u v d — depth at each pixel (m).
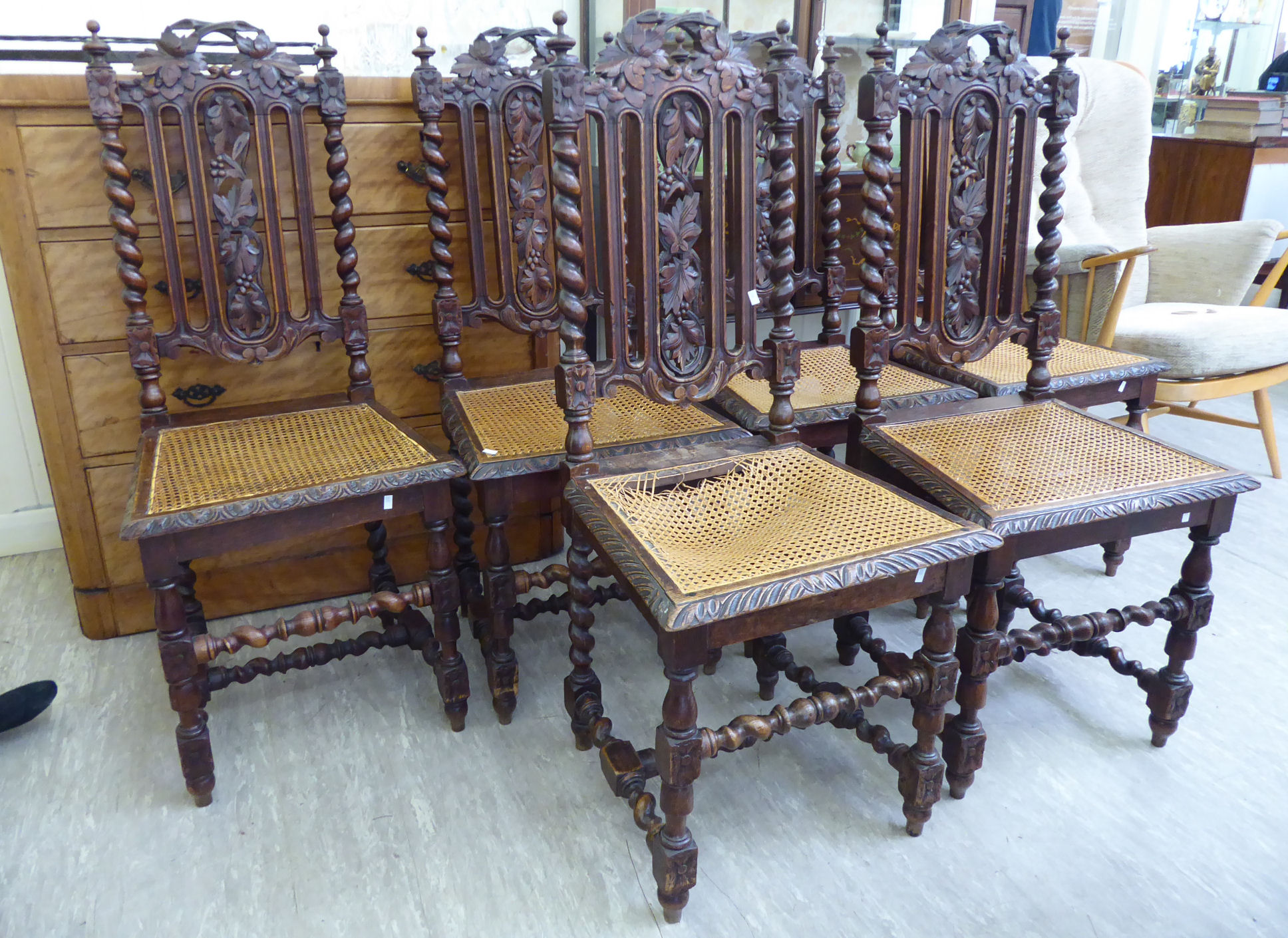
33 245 1.68
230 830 1.46
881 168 1.55
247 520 1.42
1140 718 1.72
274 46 1.67
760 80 1.44
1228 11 3.96
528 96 1.86
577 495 1.43
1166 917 1.29
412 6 2.34
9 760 1.62
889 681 1.35
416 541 2.20
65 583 2.23
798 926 1.28
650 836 1.30
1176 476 1.49
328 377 2.00
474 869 1.39
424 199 1.95
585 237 2.02
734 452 1.56
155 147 1.59
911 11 2.67
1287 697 1.76
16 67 2.00
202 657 1.45
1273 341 2.46
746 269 1.51
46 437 1.81
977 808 1.50
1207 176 3.59
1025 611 2.07
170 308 1.80
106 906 1.32
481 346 2.13
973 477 1.49
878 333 1.65
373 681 1.86
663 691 1.82
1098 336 2.56
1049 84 1.65
